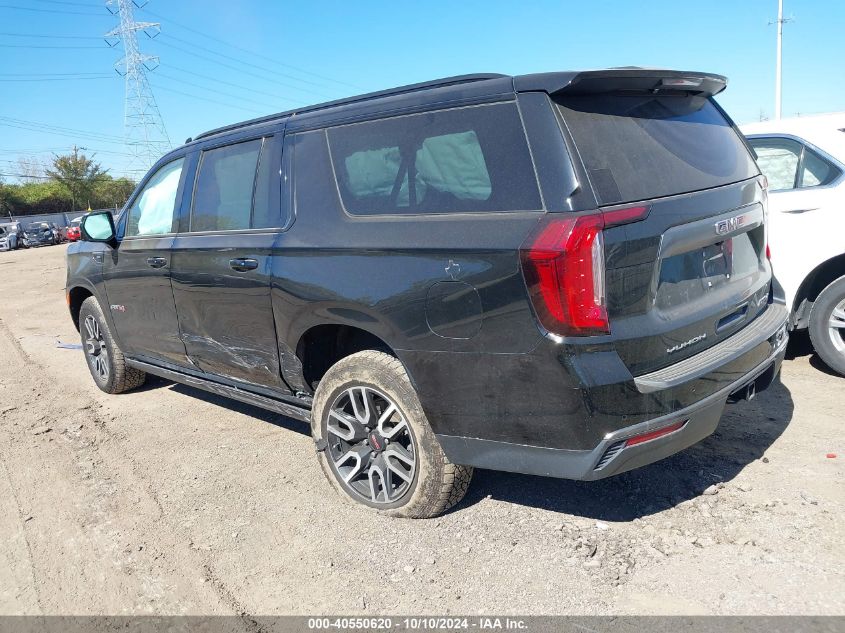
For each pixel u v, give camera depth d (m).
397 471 3.12
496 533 3.04
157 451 4.32
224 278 3.73
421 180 2.92
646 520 3.04
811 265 4.50
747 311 3.19
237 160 3.85
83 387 5.98
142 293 4.59
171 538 3.21
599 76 2.56
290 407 3.71
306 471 3.86
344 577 2.80
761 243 3.38
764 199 3.41
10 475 4.07
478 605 2.56
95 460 4.24
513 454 2.69
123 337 5.10
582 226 2.37
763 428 3.89
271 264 3.41
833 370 4.79
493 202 2.64
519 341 2.52
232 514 3.41
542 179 2.52
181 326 4.26
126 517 3.46
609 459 2.50
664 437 2.57
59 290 14.08
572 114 2.58
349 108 3.32
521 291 2.49
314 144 3.41
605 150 2.57
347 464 3.39
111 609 2.70
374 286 2.93
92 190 70.25
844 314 4.48
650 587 2.57
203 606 2.68
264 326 3.56
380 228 2.98
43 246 40.41
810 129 4.66
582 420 2.46
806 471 3.34
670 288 2.69
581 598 2.55
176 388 5.77
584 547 2.87
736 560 2.69
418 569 2.81
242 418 4.86
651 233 2.53
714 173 3.00
